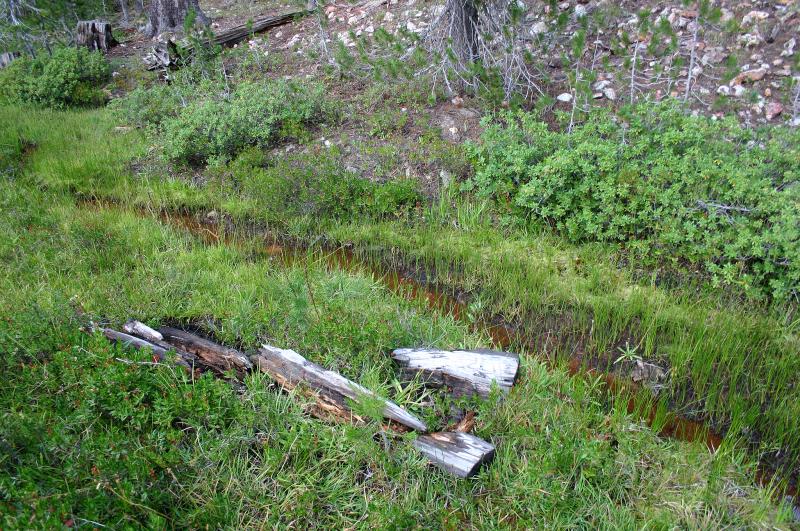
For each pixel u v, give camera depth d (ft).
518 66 24.32
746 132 18.99
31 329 13.65
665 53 21.99
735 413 13.20
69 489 9.77
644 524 10.47
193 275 17.70
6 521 8.79
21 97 32.01
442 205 20.90
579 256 18.51
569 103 24.44
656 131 19.65
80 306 15.07
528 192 18.94
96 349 12.89
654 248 17.85
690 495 11.14
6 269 17.39
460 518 10.59
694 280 16.81
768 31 24.47
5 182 23.93
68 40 38.32
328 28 34.88
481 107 24.40
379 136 24.38
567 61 23.16
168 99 29.25
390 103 26.25
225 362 13.48
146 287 16.79
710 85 23.84
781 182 17.95
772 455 12.75
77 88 32.45
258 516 10.54
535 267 18.10
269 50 33.58
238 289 16.56
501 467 11.44
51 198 23.03
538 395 13.10
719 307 16.12
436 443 11.43
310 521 10.41
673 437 13.03
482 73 23.84
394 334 14.33
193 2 39.27
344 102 26.76
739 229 16.37
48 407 11.99
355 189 21.88
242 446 11.59
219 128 24.73
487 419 12.24
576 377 14.52
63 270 17.69
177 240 20.10
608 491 11.17
